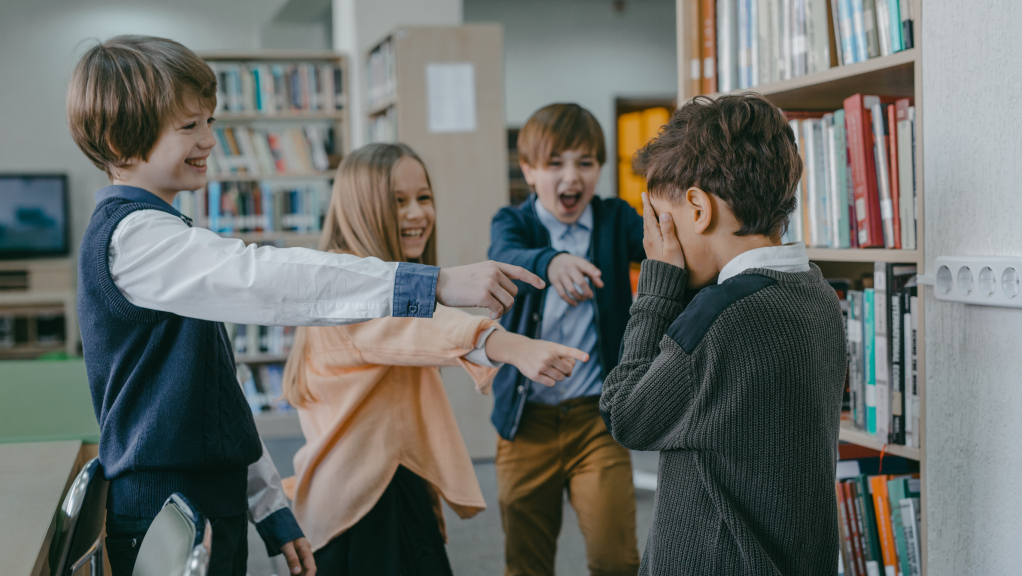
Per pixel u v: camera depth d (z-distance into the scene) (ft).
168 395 3.33
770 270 3.09
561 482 5.88
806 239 5.36
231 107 16.19
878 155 4.74
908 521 4.84
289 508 4.39
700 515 3.08
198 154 3.56
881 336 4.73
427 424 4.59
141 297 3.20
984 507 3.97
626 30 27.17
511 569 5.94
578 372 5.87
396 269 3.13
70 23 23.54
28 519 3.58
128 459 3.33
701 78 6.24
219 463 3.45
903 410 4.65
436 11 16.63
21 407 5.95
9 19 23.11
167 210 3.43
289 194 16.06
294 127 17.65
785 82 5.27
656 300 3.27
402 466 4.57
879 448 4.75
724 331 2.95
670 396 3.02
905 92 5.30
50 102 23.40
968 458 4.07
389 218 4.70
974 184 3.94
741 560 2.96
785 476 2.98
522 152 6.23
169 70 3.34
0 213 22.53
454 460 4.60
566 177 5.95
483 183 13.44
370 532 4.39
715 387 2.96
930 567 4.38
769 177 3.07
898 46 4.46
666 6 27.27
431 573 4.54
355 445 4.40
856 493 5.05
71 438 5.01
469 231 13.44
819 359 3.06
